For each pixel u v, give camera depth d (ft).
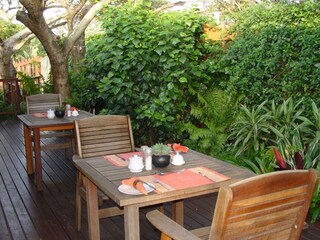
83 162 6.95
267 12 12.62
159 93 14.51
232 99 13.76
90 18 20.06
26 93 26.76
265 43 12.23
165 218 4.98
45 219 9.58
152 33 13.93
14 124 25.08
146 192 5.09
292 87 11.46
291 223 4.52
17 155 16.56
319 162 8.93
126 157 7.21
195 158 7.13
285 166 9.17
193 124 14.82
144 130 15.64
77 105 18.42
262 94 12.66
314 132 10.01
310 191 4.40
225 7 21.02
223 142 13.12
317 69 10.59
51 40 19.08
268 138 11.37
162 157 6.34
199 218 9.59
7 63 29.89
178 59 13.67
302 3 11.71
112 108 15.53
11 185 12.35
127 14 14.24
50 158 15.72
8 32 32.76
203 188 5.44
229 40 14.60
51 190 11.82
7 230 8.94
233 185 3.77
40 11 17.30
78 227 8.87
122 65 14.28
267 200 4.06
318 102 10.71
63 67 19.85
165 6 26.16
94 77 16.52
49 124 11.57
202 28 14.76
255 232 4.19
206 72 14.67
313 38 10.70
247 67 12.98
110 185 5.52
